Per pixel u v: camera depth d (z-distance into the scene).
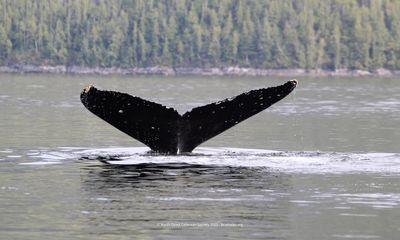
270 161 73.88
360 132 112.00
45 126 115.19
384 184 63.72
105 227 50.50
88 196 58.88
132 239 48.06
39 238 48.03
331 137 104.06
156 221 52.00
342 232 49.72
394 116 146.38
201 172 67.62
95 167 70.56
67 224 51.09
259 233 49.50
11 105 163.75
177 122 72.06
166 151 74.38
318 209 55.47
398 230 50.25
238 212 54.44
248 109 71.12
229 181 64.25
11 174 67.56
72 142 93.31
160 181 64.06
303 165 72.00
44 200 57.59
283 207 55.94
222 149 84.50
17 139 95.69
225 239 48.25
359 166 72.00
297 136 105.12
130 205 56.16
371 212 54.69
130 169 69.06
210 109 71.44
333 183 63.91
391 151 87.06
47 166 71.62
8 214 53.50
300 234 49.34
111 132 107.06
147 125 72.06
